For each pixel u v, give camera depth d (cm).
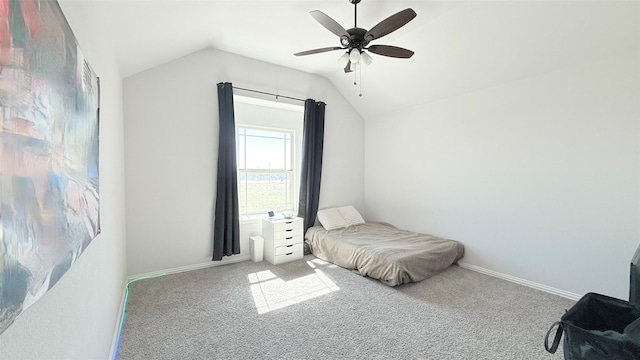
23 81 55
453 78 340
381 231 406
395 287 286
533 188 291
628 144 234
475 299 260
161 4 194
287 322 220
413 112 420
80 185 97
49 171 68
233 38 320
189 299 257
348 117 484
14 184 51
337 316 229
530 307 245
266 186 428
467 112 352
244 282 299
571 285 265
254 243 369
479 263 338
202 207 347
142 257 311
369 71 392
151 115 314
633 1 204
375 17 266
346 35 224
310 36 312
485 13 251
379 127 475
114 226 209
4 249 48
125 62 262
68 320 88
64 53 80
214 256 348
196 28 268
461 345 191
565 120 268
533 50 267
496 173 322
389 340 197
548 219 280
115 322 199
